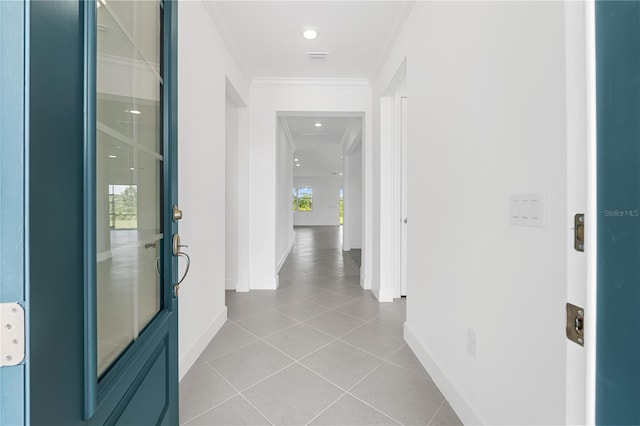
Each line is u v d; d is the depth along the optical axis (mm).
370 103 3682
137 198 1101
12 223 475
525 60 1029
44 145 517
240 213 3660
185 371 1843
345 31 2594
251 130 3668
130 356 909
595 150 418
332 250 7285
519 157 1058
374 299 3359
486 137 1252
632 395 383
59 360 558
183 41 1816
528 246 1017
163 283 1202
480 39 1297
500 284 1164
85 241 644
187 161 1882
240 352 2121
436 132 1735
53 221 542
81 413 629
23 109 478
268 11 2322
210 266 2326
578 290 442
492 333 1216
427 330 1881
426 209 1880
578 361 441
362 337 2367
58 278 556
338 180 16109
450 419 1464
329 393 1660
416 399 1610
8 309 471
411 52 2158
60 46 561
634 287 383
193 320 1999
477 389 1322
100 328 881
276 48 2881
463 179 1438
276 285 3816
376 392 1668
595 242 418
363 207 3863
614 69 402
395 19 2387
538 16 971
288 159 6691
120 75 981
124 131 1007
